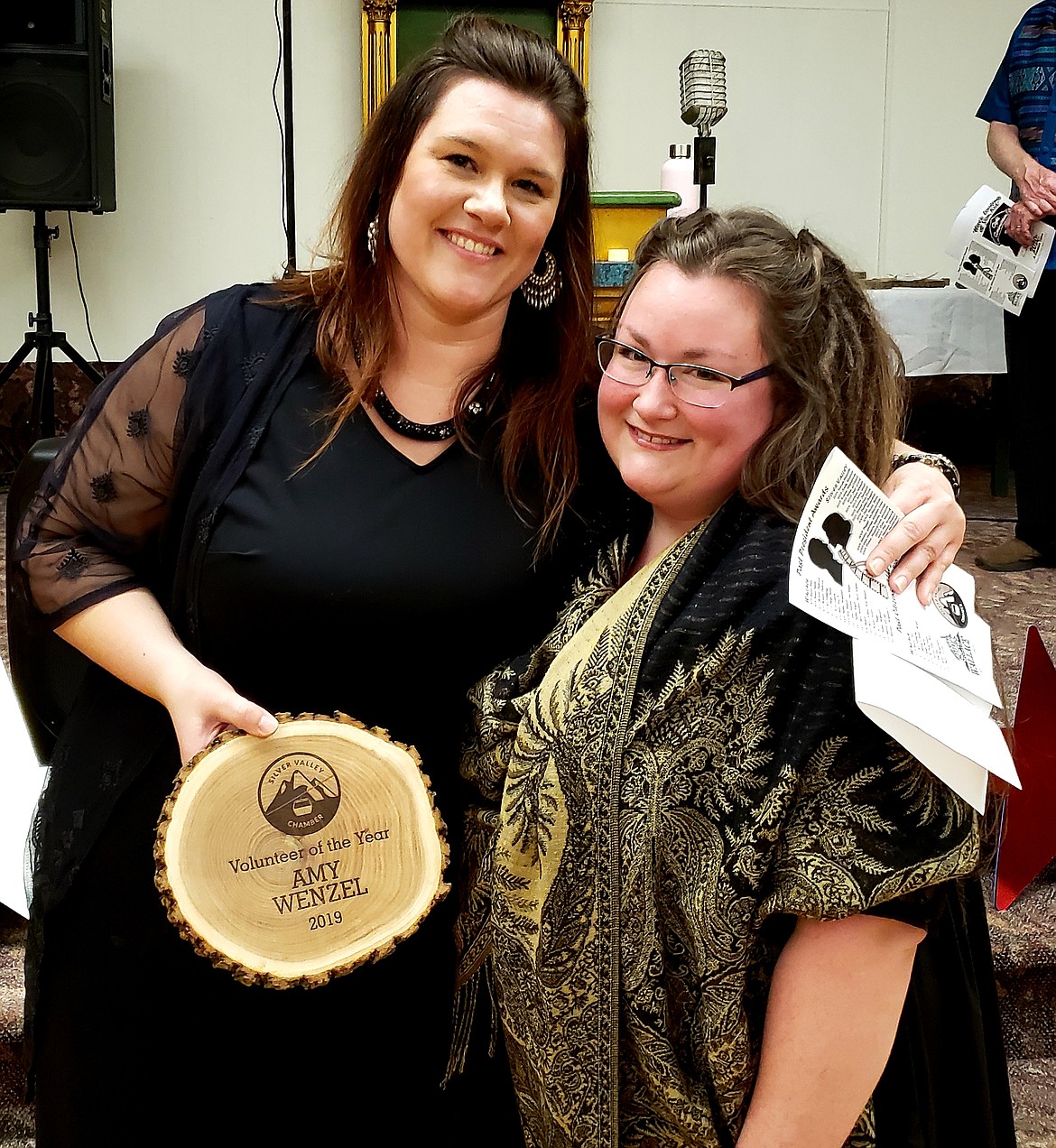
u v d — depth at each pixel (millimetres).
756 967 1012
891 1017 969
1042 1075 1914
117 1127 1287
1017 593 3512
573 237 1290
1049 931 2010
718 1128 1026
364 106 5293
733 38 5641
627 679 1034
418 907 1114
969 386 6000
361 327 1271
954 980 1153
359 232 1257
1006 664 2736
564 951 1058
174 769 1259
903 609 1014
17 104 4582
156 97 5250
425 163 1183
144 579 1354
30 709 1766
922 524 1048
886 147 5855
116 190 5250
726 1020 991
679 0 5559
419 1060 1340
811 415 1030
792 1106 971
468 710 1276
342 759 1143
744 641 981
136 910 1262
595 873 1037
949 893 1118
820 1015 962
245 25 5254
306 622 1236
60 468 1301
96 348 5383
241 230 5418
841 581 978
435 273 1195
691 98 4051
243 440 1260
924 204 5941
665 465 1055
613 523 1242
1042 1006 1981
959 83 5828
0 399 5312
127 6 5160
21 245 5266
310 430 1269
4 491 4836
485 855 1185
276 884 1093
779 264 1022
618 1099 1051
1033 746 1486
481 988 1234
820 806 948
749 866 962
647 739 1019
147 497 1301
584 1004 1050
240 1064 1277
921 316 4473
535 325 1307
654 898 1017
